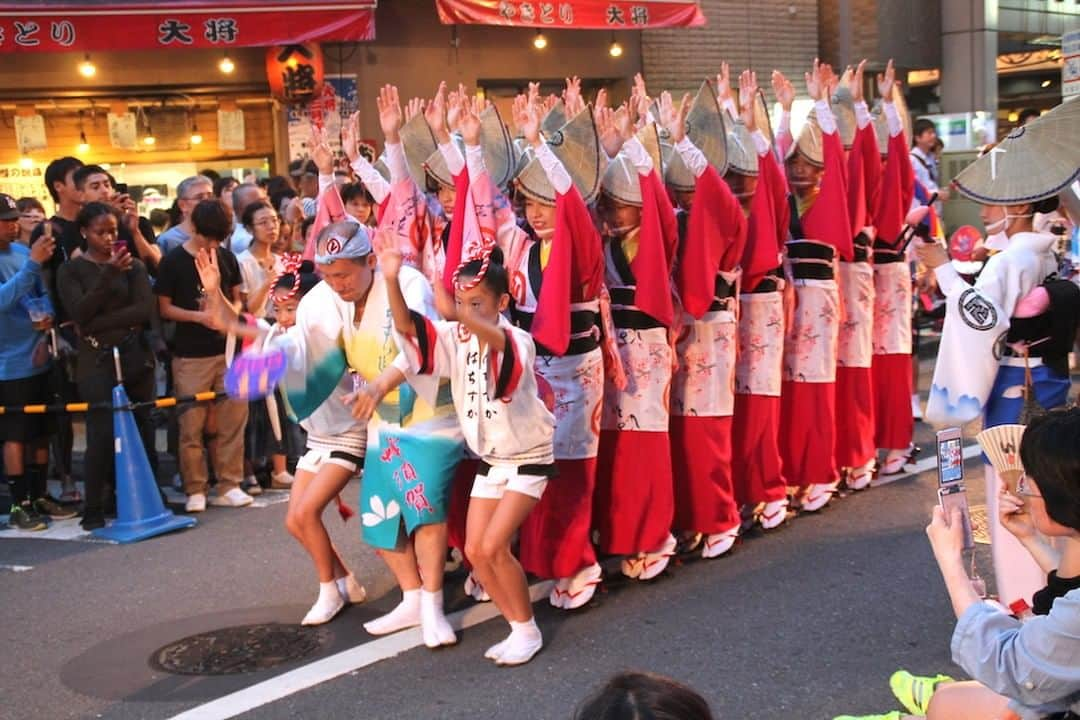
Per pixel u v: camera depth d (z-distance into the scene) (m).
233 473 7.39
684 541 5.94
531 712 4.29
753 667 4.62
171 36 10.36
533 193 5.01
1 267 7.16
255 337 4.79
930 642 4.83
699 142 5.78
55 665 4.88
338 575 5.46
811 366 6.40
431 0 12.16
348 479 5.21
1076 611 2.59
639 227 5.29
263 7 10.46
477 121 5.13
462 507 5.43
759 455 6.16
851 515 6.57
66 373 7.24
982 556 5.77
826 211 6.27
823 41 15.53
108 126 11.56
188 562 6.23
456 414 4.84
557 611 5.29
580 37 13.03
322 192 5.97
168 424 7.79
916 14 16.12
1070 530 2.71
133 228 7.60
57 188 7.46
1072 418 2.71
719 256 5.54
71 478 7.60
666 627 5.05
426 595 4.95
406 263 5.62
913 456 7.41
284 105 11.69
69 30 10.21
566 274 4.91
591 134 5.21
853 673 4.55
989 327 4.44
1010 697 2.72
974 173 4.55
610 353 5.23
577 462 5.14
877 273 7.04
